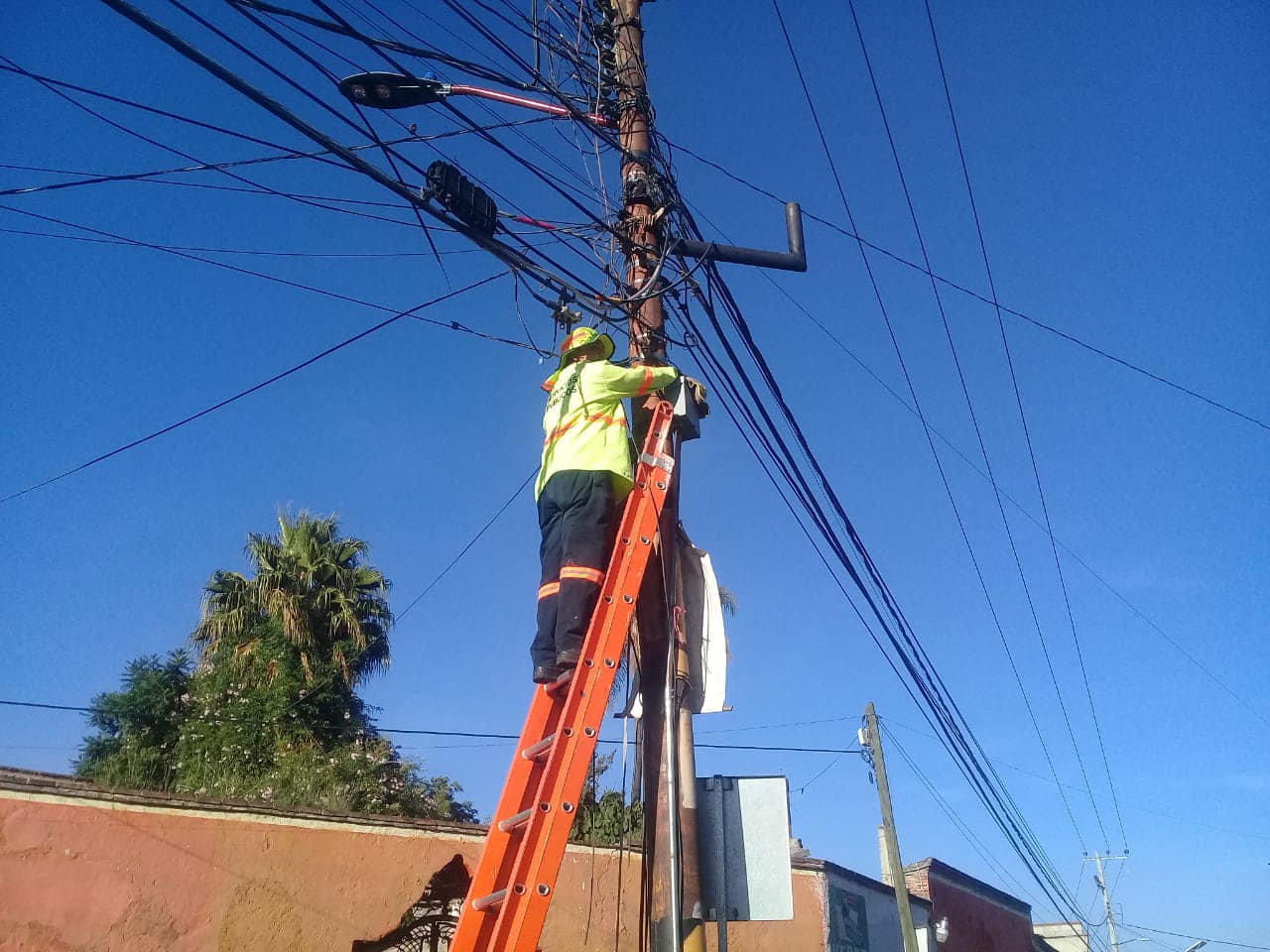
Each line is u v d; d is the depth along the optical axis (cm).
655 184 789
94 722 1791
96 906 912
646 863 551
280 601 1967
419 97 659
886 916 1958
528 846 438
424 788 1788
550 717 502
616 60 839
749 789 593
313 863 1041
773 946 1591
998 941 2595
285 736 1748
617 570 523
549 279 669
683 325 816
